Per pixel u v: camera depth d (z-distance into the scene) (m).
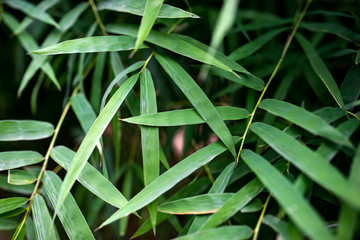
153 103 0.41
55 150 0.45
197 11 0.57
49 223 0.41
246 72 0.44
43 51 0.41
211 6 0.60
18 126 0.46
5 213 0.42
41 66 0.53
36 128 0.47
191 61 0.61
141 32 0.38
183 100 0.62
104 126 0.40
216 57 0.44
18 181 0.43
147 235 0.80
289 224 0.36
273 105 0.42
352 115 0.43
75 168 0.38
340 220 0.33
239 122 0.55
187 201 0.39
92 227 0.71
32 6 0.56
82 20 0.60
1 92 0.81
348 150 0.41
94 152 0.51
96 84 0.52
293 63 0.55
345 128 0.38
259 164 0.38
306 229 0.32
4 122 0.45
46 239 0.41
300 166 0.35
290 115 0.40
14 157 0.44
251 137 0.48
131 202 0.38
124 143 0.72
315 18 0.62
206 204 0.39
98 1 0.59
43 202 0.42
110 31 0.51
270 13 0.65
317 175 0.34
